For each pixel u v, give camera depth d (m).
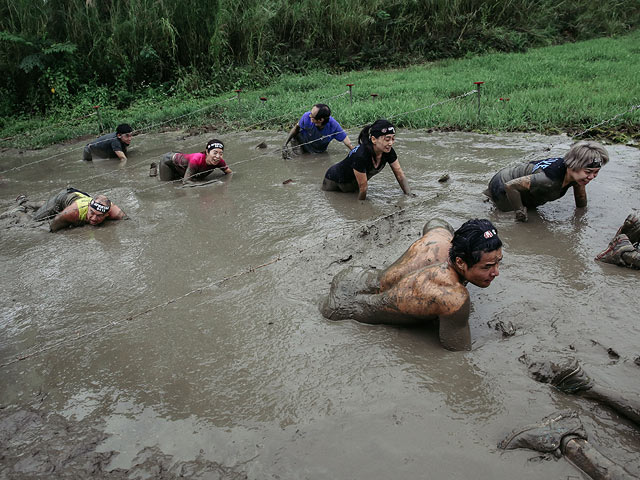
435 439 2.62
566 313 3.54
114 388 3.26
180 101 14.22
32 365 3.57
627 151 6.86
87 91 14.57
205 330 3.76
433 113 9.60
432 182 6.41
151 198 6.84
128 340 3.74
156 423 2.93
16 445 2.86
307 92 13.23
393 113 9.84
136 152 9.78
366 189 5.95
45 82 14.39
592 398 2.77
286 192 6.58
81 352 3.66
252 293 4.20
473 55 15.95
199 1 15.42
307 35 16.94
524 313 3.59
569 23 18.00
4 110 14.18
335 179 6.30
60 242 5.63
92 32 15.12
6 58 14.28
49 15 14.91
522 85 11.19
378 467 2.48
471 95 10.60
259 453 2.64
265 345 3.51
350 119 9.91
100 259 5.11
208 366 3.36
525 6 17.55
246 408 2.96
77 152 10.26
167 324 3.89
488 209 5.40
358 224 5.34
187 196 6.77
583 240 4.58
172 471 2.59
